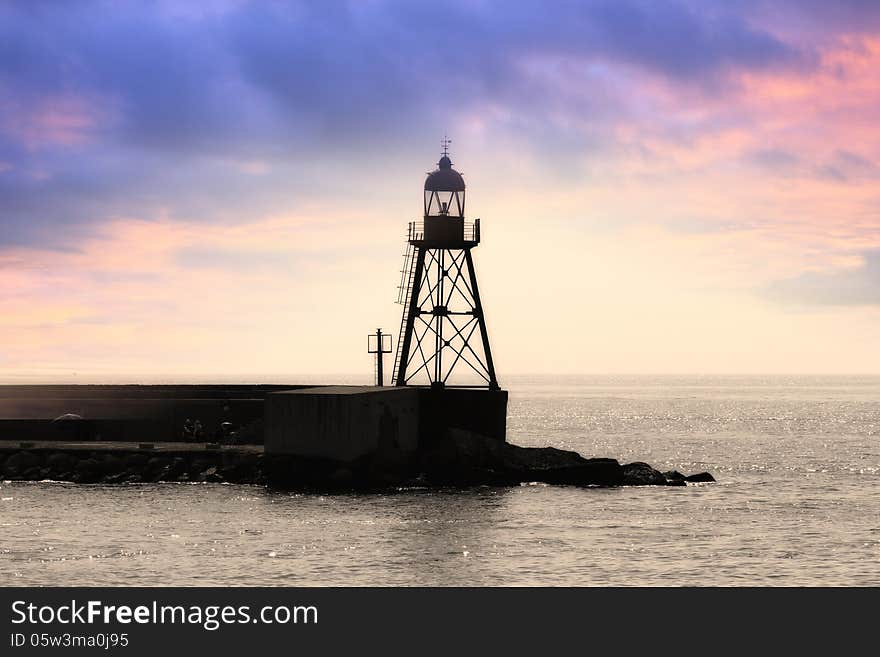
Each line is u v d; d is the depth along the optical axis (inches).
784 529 3009.4
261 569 2416.3
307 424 3452.3
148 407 4099.4
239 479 3545.8
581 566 2509.8
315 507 3139.8
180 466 3604.8
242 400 4067.4
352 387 4173.2
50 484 3526.1
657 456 5728.3
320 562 2484.0
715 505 3432.6
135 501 3203.7
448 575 2405.3
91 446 3759.8
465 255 4146.2
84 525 2839.6
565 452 3986.2
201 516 2974.9
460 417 3922.2
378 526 2883.9
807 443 6683.1
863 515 3282.5
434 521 2972.4
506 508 3221.0
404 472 3661.4
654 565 2536.9
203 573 2383.1
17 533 2736.2
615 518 3112.7
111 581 2315.5
